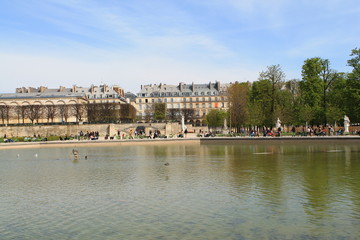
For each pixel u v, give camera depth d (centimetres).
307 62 8050
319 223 1669
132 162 4031
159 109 15675
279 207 1927
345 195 2141
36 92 17275
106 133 11681
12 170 3647
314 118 7794
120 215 1856
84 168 3606
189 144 7194
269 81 8212
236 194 2223
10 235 1617
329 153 4422
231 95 9912
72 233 1619
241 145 6494
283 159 3897
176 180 2748
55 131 11525
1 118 13462
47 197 2297
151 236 1554
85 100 16838
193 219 1758
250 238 1505
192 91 18562
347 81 6600
